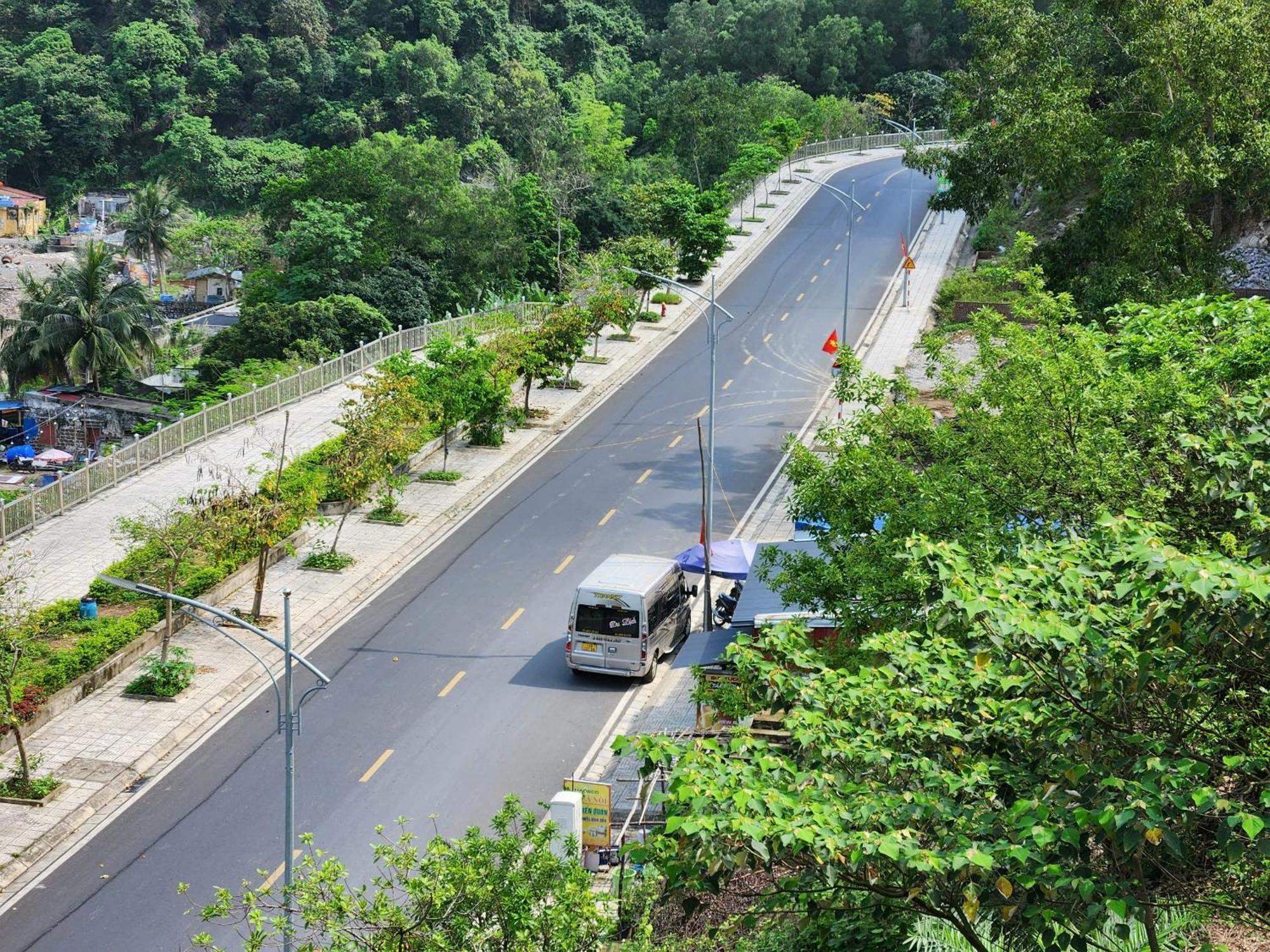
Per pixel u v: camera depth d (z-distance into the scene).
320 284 85.06
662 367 67.75
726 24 160.88
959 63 161.25
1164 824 10.09
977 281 71.19
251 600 41.34
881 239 92.81
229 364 75.44
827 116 134.00
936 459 25.72
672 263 77.69
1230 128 44.38
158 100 160.88
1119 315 34.56
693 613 41.97
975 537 20.52
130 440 72.94
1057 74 49.69
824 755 12.56
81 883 27.53
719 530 47.28
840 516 24.95
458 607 41.66
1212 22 42.75
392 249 90.69
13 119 154.00
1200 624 10.95
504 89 154.50
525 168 142.88
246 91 165.00
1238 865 12.15
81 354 76.38
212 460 52.72
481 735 33.88
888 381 27.22
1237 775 11.79
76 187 155.75
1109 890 10.44
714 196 87.06
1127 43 50.66
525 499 50.69
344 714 35.00
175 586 39.06
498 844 17.16
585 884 17.16
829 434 27.25
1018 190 89.88
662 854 11.95
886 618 22.42
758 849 10.55
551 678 37.09
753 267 87.00
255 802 30.77
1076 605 12.16
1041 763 12.31
